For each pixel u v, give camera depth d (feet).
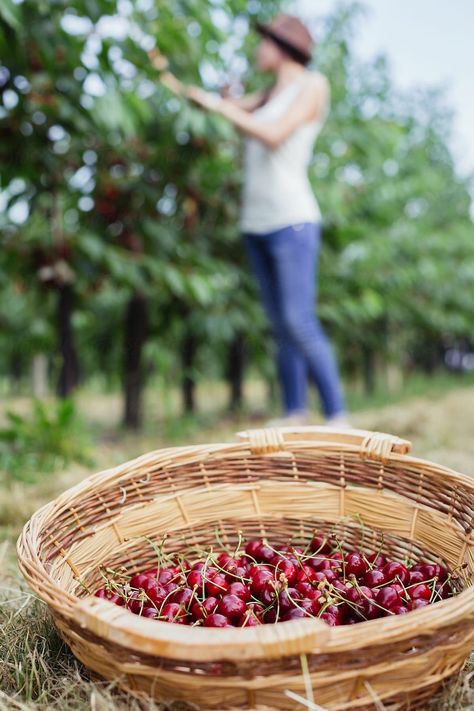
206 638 3.08
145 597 4.68
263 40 12.00
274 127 11.10
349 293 23.73
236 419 21.40
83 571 4.98
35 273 14.71
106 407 32.99
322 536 5.87
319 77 11.87
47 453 11.24
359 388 46.73
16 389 43.57
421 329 42.22
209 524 5.89
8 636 4.80
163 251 14.93
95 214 14.80
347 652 3.29
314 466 6.05
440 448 12.32
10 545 7.29
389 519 5.65
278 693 3.37
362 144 20.68
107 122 10.34
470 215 41.65
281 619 4.55
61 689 4.13
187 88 11.34
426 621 3.35
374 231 23.65
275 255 11.85
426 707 3.88
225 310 18.72
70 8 9.80
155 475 5.71
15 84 10.68
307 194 11.98
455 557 5.04
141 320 18.78
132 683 3.63
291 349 12.10
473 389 37.83
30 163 12.25
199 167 15.03
